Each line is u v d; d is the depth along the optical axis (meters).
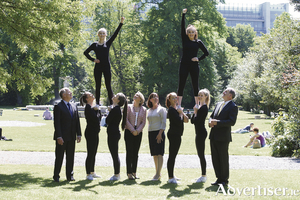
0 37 45.72
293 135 12.26
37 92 12.14
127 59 51.22
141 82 54.09
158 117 7.48
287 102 15.00
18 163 9.85
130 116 7.59
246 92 36.59
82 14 11.31
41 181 6.94
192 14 44.03
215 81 51.06
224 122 6.50
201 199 5.36
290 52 21.75
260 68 35.09
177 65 47.19
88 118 7.47
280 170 8.92
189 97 47.84
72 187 6.31
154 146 7.43
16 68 11.72
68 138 7.20
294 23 25.14
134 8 50.31
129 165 7.41
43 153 11.93
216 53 54.84
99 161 10.60
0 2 9.66
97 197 5.39
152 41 42.53
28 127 21.55
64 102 7.39
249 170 8.84
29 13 10.09
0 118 28.14
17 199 5.10
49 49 11.09
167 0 43.31
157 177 7.40
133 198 5.39
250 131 20.95
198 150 7.26
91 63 48.94
